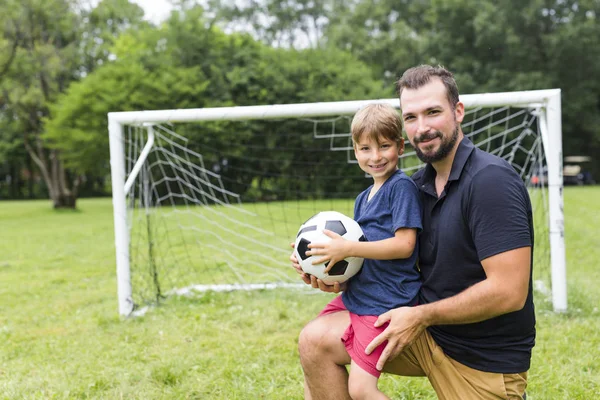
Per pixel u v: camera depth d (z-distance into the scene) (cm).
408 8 3152
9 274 686
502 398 184
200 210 1296
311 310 460
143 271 661
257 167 1797
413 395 277
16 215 1789
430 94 185
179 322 436
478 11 2686
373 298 196
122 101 1902
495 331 182
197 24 2184
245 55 2144
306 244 210
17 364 355
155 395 295
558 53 2650
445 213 186
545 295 473
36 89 2005
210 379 310
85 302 527
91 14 2233
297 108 466
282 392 290
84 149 1938
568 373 300
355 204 231
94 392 302
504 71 2631
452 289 186
